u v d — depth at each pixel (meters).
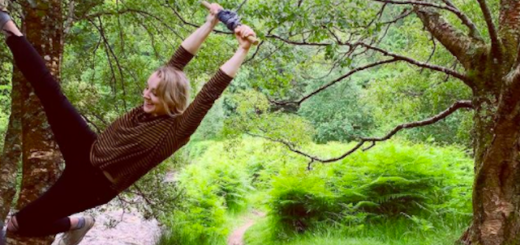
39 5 4.71
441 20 7.62
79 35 8.09
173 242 11.78
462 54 7.23
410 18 13.64
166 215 9.27
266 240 11.95
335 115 21.53
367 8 8.09
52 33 4.86
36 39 4.78
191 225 12.02
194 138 23.78
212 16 2.84
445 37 7.47
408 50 13.12
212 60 8.32
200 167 15.76
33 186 4.89
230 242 12.69
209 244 12.02
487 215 6.66
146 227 13.97
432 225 10.27
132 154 2.59
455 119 16.38
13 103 5.83
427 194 11.17
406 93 12.94
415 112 13.65
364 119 21.61
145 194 8.95
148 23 8.70
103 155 2.59
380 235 10.61
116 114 8.45
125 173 2.62
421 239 9.76
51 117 2.61
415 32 12.37
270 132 9.48
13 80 5.83
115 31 8.98
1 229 3.05
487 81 6.86
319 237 10.73
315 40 6.50
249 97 9.76
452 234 9.16
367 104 21.00
